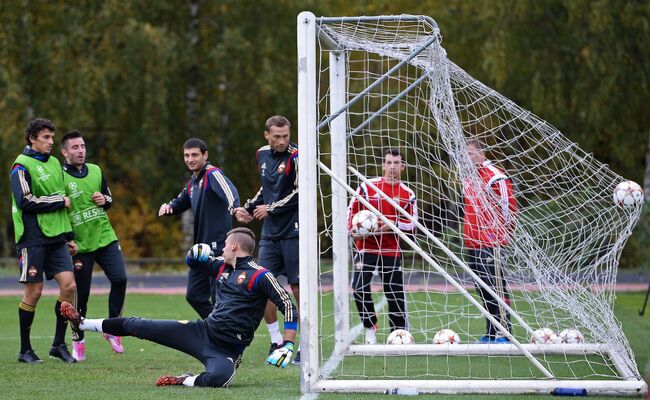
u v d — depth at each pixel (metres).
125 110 73.06
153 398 18.78
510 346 25.83
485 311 21.42
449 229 29.59
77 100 70.25
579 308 23.11
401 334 27.62
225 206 25.50
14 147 70.00
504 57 63.53
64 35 71.69
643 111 65.94
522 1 62.47
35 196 24.91
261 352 27.45
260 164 25.98
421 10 76.38
